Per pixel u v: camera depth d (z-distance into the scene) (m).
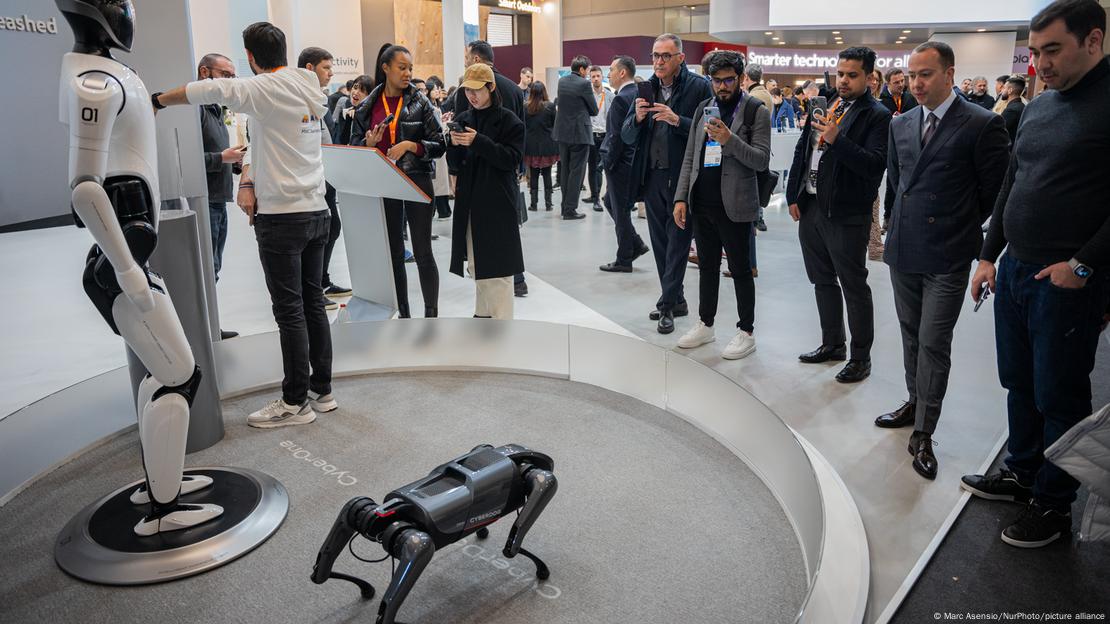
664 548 2.15
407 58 3.62
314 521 2.30
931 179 2.50
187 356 2.12
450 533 1.78
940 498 2.41
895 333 4.05
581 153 7.50
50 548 2.17
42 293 4.82
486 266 3.64
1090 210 1.96
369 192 3.63
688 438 2.87
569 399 3.25
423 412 3.12
